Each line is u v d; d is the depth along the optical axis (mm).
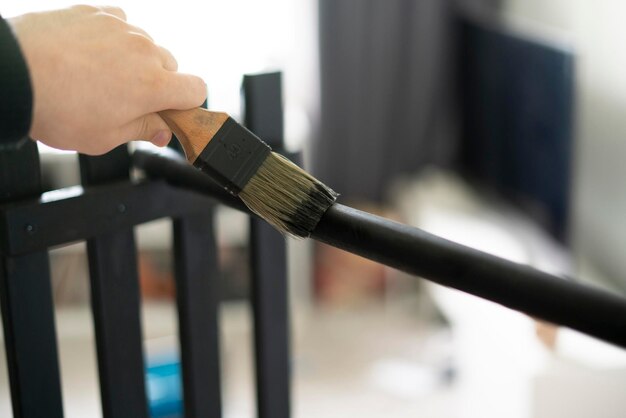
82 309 2750
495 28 2602
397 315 3018
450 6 2963
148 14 2791
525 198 2504
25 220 734
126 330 838
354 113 2984
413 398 2586
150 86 629
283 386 994
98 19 628
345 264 3012
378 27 2918
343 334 2910
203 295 903
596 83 2459
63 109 611
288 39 2896
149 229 2691
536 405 2051
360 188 3076
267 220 645
